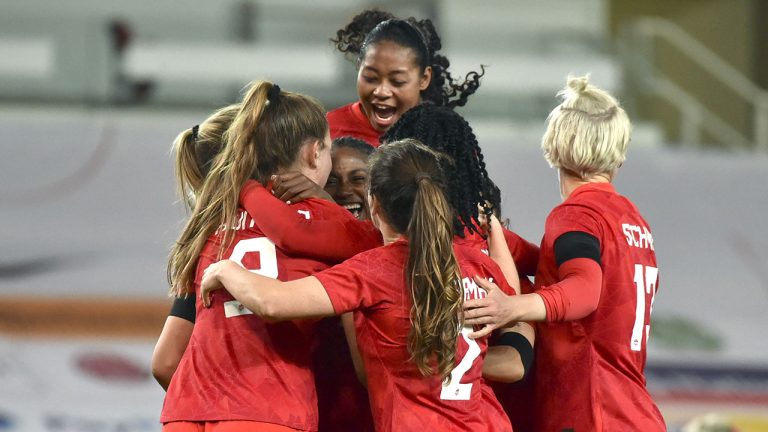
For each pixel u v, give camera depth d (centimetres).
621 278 1128
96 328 2948
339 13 3756
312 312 967
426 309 972
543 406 1149
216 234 1063
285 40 3728
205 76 3581
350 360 1144
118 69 3547
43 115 3375
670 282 3180
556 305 1030
